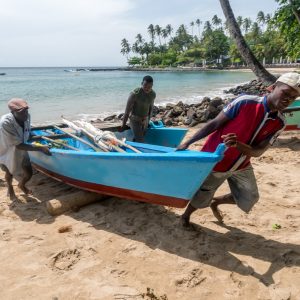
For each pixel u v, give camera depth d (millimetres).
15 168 5094
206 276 3398
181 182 3820
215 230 4250
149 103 6414
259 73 10484
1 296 3156
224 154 3535
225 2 10602
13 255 3783
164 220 4504
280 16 11422
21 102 4855
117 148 4844
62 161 5199
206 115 12914
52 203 4715
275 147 7930
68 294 3172
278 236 4078
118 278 3391
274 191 5375
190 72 81688
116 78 58844
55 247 3926
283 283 3270
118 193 4676
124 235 4164
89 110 17734
